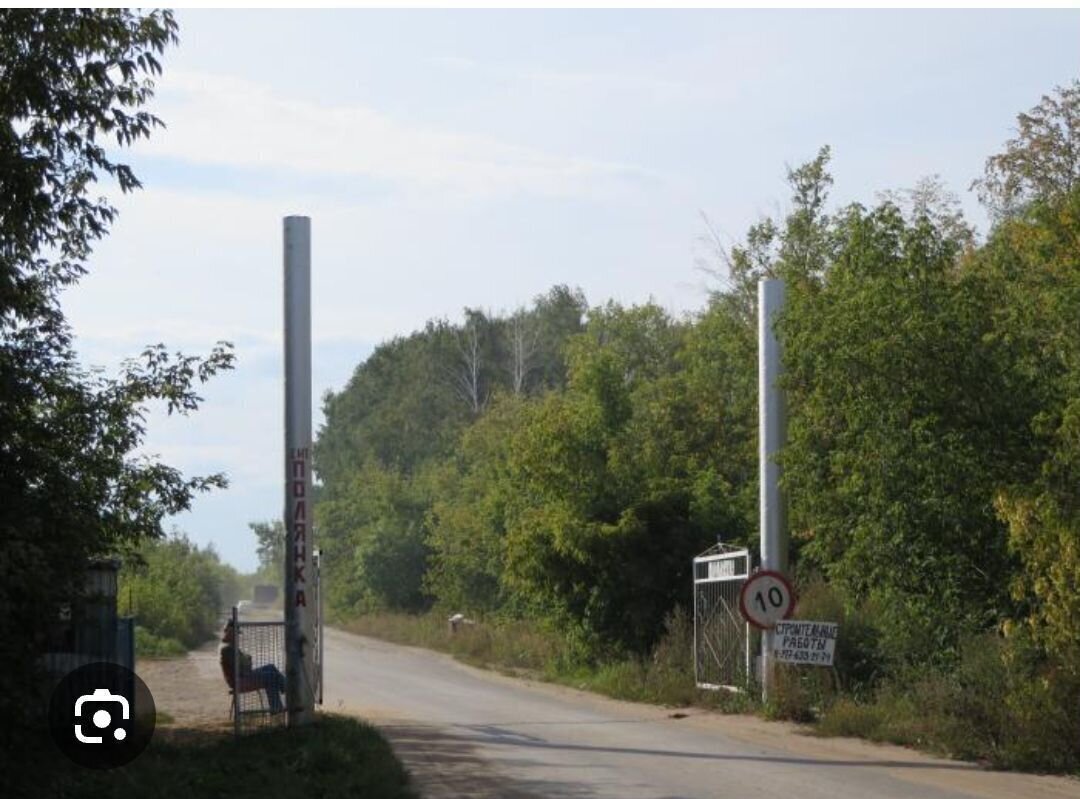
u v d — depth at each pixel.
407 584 74.75
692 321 55.03
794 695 22.44
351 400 112.12
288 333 19.11
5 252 13.94
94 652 16.69
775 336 22.00
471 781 15.43
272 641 19.12
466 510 56.47
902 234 19.48
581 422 33.66
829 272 22.53
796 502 21.70
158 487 17.56
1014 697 17.25
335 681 34.62
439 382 95.88
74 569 14.23
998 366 18.64
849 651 23.05
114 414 16.75
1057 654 16.94
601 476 32.91
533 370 88.75
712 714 23.94
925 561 19.58
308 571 18.91
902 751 18.47
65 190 13.94
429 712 24.69
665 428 38.69
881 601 20.75
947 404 18.70
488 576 55.06
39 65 13.38
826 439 21.03
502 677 36.34
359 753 16.20
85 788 13.68
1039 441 18.17
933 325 18.56
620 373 35.28
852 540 20.78
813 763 17.19
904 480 19.09
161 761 15.45
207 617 72.06
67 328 15.59
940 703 18.89
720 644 26.06
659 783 15.33
